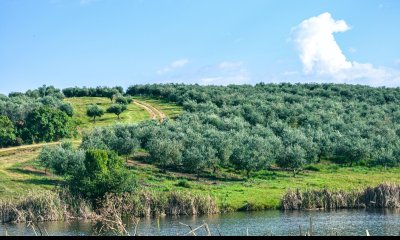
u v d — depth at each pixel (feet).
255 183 332.19
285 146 403.34
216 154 370.53
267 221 216.95
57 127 495.82
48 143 465.88
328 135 433.48
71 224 219.41
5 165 354.74
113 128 418.51
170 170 363.97
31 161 372.79
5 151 412.36
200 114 501.97
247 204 268.41
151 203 254.47
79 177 272.72
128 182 260.62
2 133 455.63
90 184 258.98
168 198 259.39
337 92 629.10
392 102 582.76
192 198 258.57
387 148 412.98
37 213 237.45
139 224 214.90
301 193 271.49
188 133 406.00
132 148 370.73
